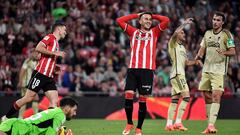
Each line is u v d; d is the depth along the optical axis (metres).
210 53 34.56
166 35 62.62
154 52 30.44
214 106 34.06
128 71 30.48
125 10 64.75
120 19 31.02
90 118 51.38
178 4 67.75
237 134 33.41
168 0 67.12
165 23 30.62
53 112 23.39
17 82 54.38
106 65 57.94
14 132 23.11
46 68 30.61
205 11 67.81
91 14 63.69
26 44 58.22
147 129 37.16
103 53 59.41
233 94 53.59
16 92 51.94
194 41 62.44
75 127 39.16
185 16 66.00
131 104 30.44
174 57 37.38
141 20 30.70
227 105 52.56
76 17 62.88
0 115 50.19
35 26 61.31
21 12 62.94
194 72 57.22
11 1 63.88
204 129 37.75
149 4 65.94
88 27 62.22
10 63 55.97
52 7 64.50
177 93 37.06
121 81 55.22
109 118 51.28
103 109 51.66
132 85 30.22
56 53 30.27
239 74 56.38
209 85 35.03
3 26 60.44
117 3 66.00
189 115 51.88
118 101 51.88
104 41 61.50
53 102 30.67
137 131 30.22
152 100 52.31
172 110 37.00
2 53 57.22
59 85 53.94
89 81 54.56
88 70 57.66
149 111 52.00
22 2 63.88
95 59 58.59
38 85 30.62
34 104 44.47
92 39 61.34
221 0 71.00
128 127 30.66
